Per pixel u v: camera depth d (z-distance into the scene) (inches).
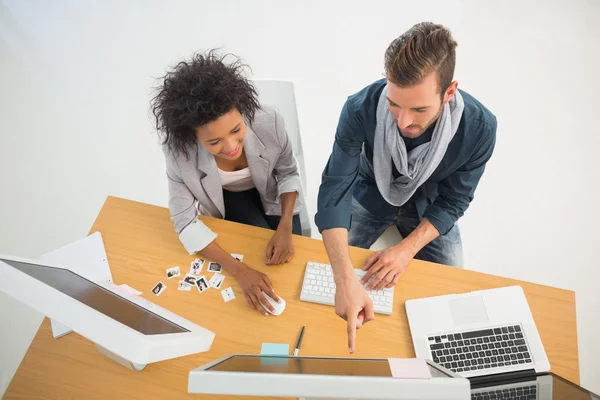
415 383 33.6
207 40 122.0
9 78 119.7
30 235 97.7
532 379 45.8
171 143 57.7
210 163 61.4
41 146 109.0
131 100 114.8
